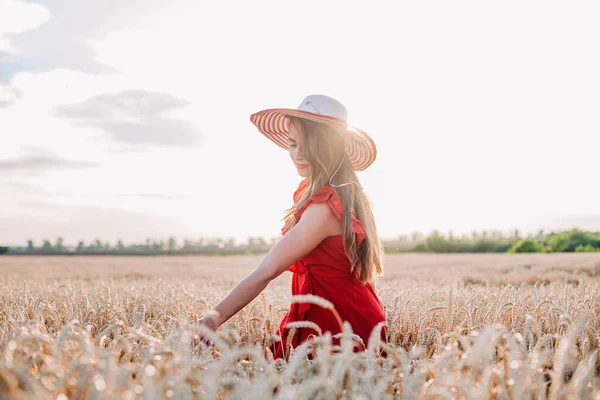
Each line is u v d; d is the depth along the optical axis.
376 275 2.87
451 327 2.88
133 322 3.25
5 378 1.42
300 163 2.88
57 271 15.58
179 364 1.69
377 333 1.91
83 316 3.50
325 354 1.66
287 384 1.58
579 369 1.81
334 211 2.57
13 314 3.34
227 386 1.67
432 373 1.78
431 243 40.72
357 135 3.05
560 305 3.34
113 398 1.44
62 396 1.47
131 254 60.09
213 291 5.41
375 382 1.81
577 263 11.78
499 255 22.47
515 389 1.64
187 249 59.06
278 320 3.22
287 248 2.51
